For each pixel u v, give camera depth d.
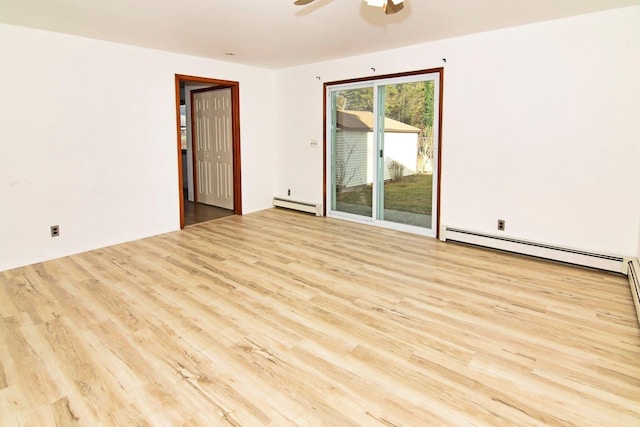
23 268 3.66
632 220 3.33
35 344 2.32
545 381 1.96
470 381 1.97
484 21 3.56
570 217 3.64
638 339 2.35
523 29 3.69
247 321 2.61
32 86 3.70
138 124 4.55
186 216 5.89
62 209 4.00
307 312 2.74
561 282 3.24
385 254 4.04
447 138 4.37
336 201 5.82
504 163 3.98
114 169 4.39
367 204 5.43
